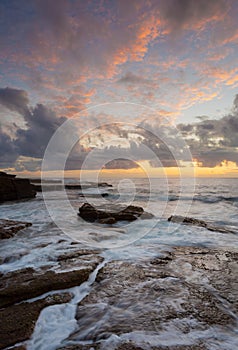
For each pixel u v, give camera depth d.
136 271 4.00
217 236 6.79
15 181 17.58
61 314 2.71
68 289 3.34
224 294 3.17
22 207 12.96
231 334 2.31
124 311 2.75
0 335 2.30
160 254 5.01
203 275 3.85
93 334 2.33
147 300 3.01
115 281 3.60
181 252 5.18
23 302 2.97
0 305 2.85
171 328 2.40
